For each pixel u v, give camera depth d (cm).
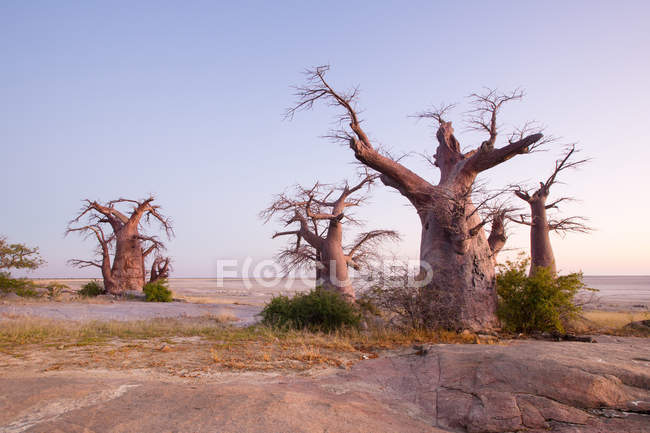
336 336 1012
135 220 3042
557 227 1816
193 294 4841
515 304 1253
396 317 1198
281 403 431
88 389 470
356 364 709
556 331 1198
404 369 653
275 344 905
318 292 1285
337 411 432
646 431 400
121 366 655
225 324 1425
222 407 415
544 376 512
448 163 1487
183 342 920
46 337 931
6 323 1093
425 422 457
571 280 1249
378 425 415
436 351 709
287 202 2009
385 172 1356
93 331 1036
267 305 1312
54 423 367
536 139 1205
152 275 3250
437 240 1318
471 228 1273
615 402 461
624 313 2108
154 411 404
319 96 1309
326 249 1958
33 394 445
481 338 1042
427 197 1362
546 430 417
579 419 431
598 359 591
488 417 442
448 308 1168
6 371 603
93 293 2908
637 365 561
